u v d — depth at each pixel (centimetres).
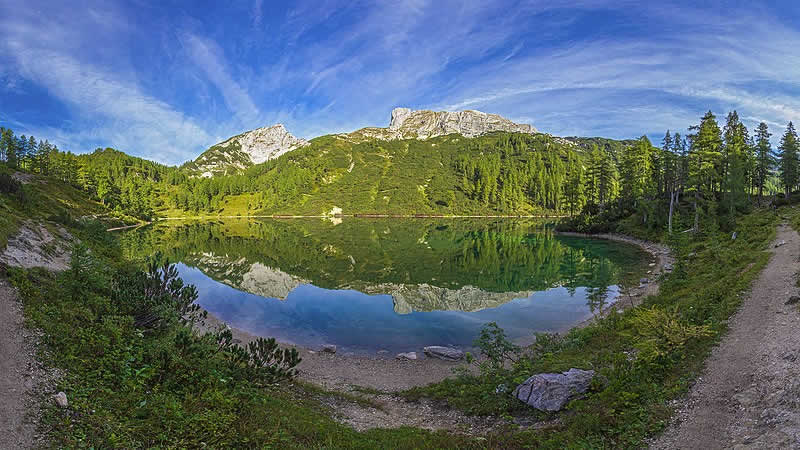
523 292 3497
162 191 17938
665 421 938
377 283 3959
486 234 9106
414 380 1841
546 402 1226
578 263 4853
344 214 18125
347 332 2573
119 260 3225
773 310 1518
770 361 1089
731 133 7206
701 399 1000
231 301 3294
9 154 11550
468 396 1480
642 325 1636
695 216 5606
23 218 2703
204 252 6050
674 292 2502
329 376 1886
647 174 8069
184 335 1236
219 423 947
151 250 6053
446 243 7388
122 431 806
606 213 8412
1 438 690
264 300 3338
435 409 1433
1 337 1055
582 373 1334
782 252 2642
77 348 1116
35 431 739
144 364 1145
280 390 1419
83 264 1748
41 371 951
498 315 2845
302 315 2931
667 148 7144
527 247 6562
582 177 11581
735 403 943
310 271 4612
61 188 9631
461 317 2836
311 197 19650
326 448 978
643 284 3394
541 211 16838
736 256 2869
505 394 1382
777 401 880
